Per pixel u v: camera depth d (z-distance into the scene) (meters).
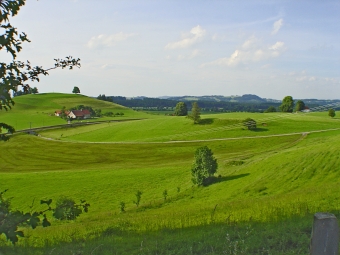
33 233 20.25
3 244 15.44
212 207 25.73
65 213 7.16
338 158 41.25
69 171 75.62
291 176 39.66
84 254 13.41
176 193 46.59
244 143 100.69
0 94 6.73
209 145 101.25
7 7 6.66
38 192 54.03
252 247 11.88
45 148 110.81
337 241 6.75
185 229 16.44
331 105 155.00
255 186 39.34
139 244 14.26
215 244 12.69
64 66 7.97
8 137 7.14
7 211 6.54
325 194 21.61
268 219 16.36
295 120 131.25
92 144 114.50
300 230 13.56
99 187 55.44
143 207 40.28
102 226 20.52
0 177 68.06
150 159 90.19
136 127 136.00
